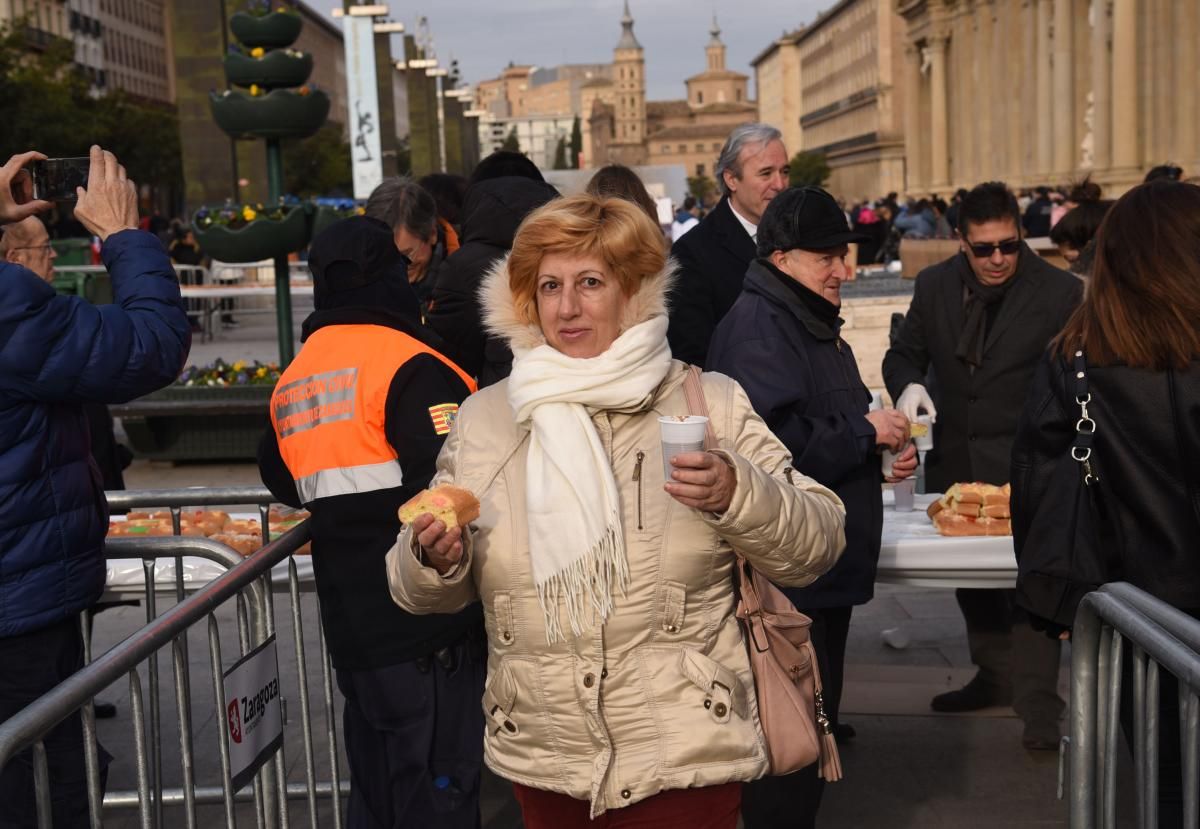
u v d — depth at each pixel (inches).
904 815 199.2
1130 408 137.2
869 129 4562.0
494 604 117.2
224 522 218.2
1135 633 117.5
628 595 113.7
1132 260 136.6
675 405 118.6
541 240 115.4
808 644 125.0
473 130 2554.1
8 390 135.0
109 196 146.8
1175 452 135.7
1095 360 139.4
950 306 216.4
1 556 137.0
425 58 1697.8
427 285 272.5
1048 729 217.9
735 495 108.7
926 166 3265.3
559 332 116.6
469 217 203.3
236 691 138.6
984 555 182.5
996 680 236.1
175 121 2492.6
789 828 162.9
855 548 165.0
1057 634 148.1
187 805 125.1
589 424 113.7
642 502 114.5
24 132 1811.0
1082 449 139.6
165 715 248.8
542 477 113.4
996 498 185.9
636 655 114.6
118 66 3794.3
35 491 138.4
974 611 236.1
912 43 3230.8
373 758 157.3
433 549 110.5
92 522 144.9
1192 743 113.3
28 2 2974.9
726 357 165.9
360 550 151.5
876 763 217.5
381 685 151.8
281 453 158.4
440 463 123.8
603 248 115.2
